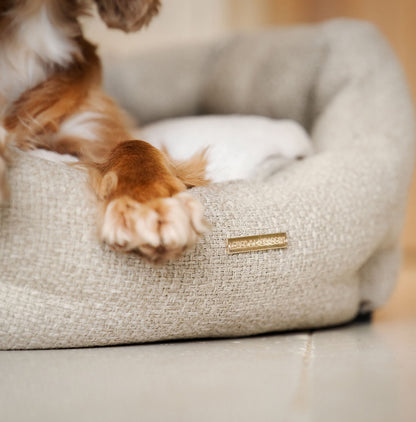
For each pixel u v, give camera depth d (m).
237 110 1.15
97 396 0.56
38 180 0.69
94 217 0.68
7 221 0.67
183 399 0.55
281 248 0.74
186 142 0.95
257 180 0.79
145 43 1.84
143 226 0.62
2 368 0.63
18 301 0.69
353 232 0.78
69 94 0.85
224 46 1.21
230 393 0.56
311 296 0.77
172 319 0.71
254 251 0.73
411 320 0.90
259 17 2.12
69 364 0.64
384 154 0.86
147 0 0.87
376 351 0.69
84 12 0.87
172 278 0.70
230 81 1.16
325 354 0.67
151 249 0.63
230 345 0.72
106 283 0.69
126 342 0.72
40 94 0.83
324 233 0.76
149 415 0.53
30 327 0.70
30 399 0.56
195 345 0.72
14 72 0.84
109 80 1.26
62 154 0.83
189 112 1.22
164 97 1.22
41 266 0.68
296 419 0.51
